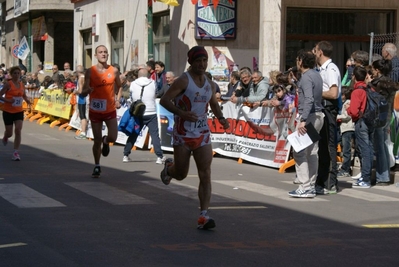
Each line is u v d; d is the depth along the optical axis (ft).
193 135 24.47
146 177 38.29
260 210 28.81
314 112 31.63
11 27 164.45
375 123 36.29
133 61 84.28
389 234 24.73
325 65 33.53
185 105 24.39
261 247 22.21
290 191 34.55
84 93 36.52
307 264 20.29
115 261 19.99
